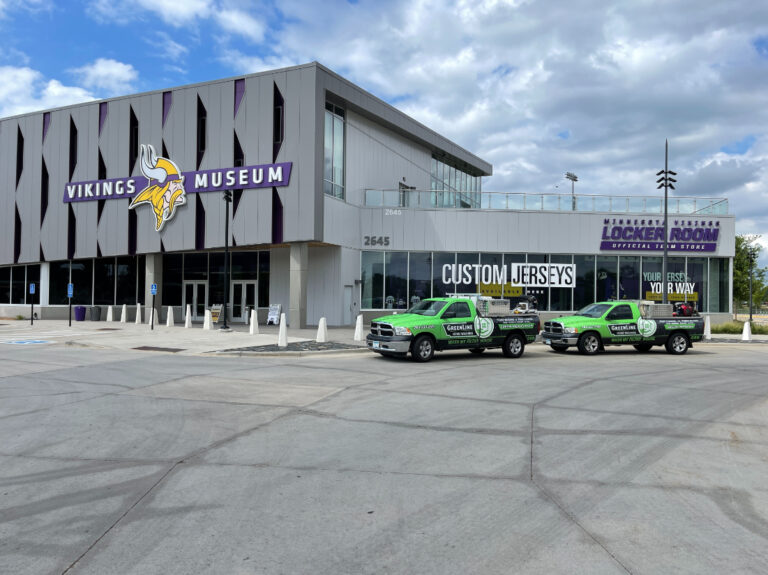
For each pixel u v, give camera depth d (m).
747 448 7.30
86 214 32.38
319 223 26.88
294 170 27.03
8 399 10.02
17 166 34.59
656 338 19.73
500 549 4.24
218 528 4.58
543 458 6.70
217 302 32.81
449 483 5.75
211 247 28.81
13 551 4.14
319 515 4.87
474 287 31.45
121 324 30.14
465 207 31.86
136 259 34.28
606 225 31.98
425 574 3.84
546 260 31.83
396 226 31.31
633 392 11.44
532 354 19.19
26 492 5.41
